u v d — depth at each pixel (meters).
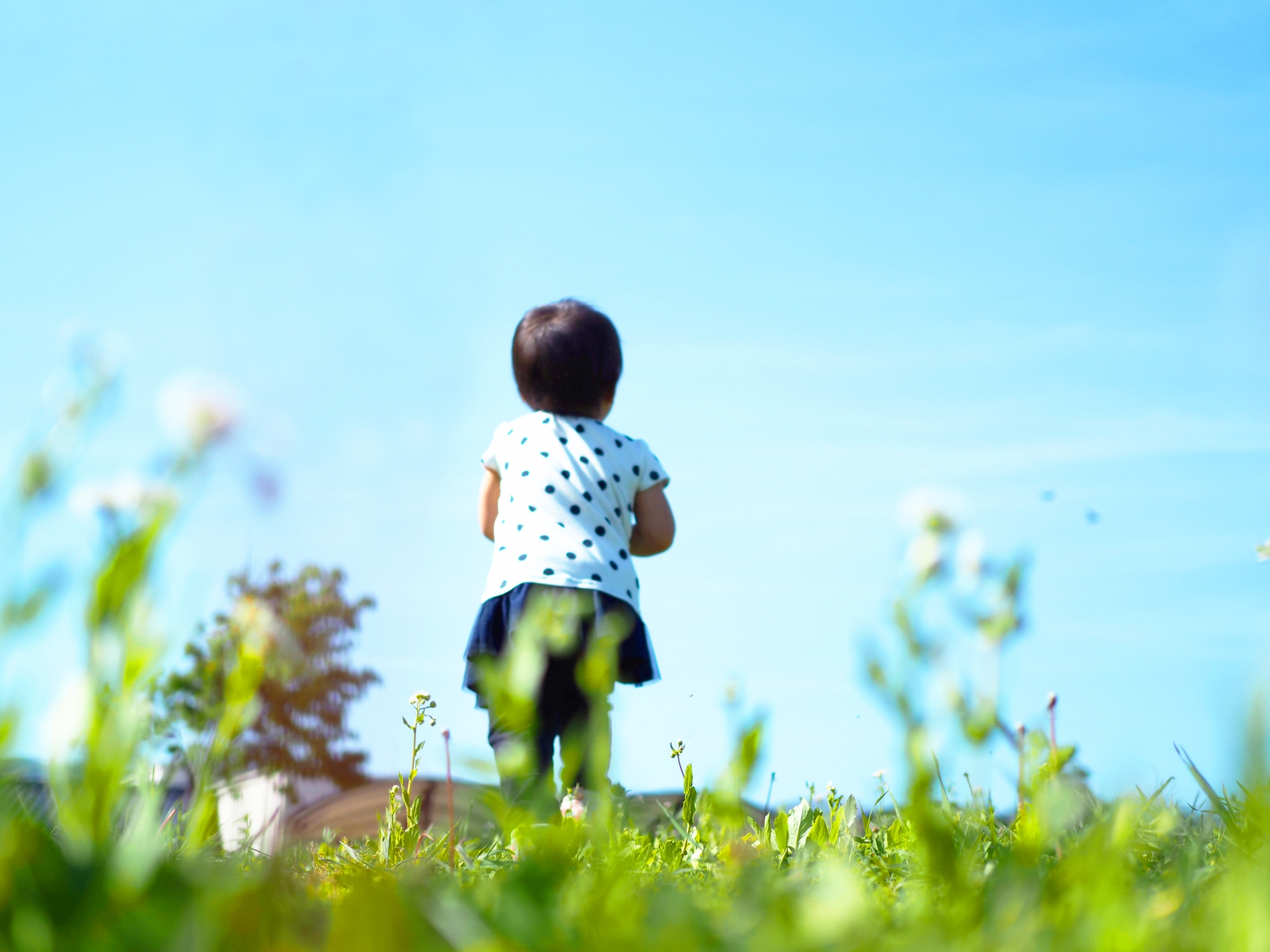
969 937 0.96
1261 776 0.69
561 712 2.96
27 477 0.61
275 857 1.04
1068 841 1.51
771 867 1.83
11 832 0.81
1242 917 0.90
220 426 0.57
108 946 0.75
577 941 0.95
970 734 0.81
